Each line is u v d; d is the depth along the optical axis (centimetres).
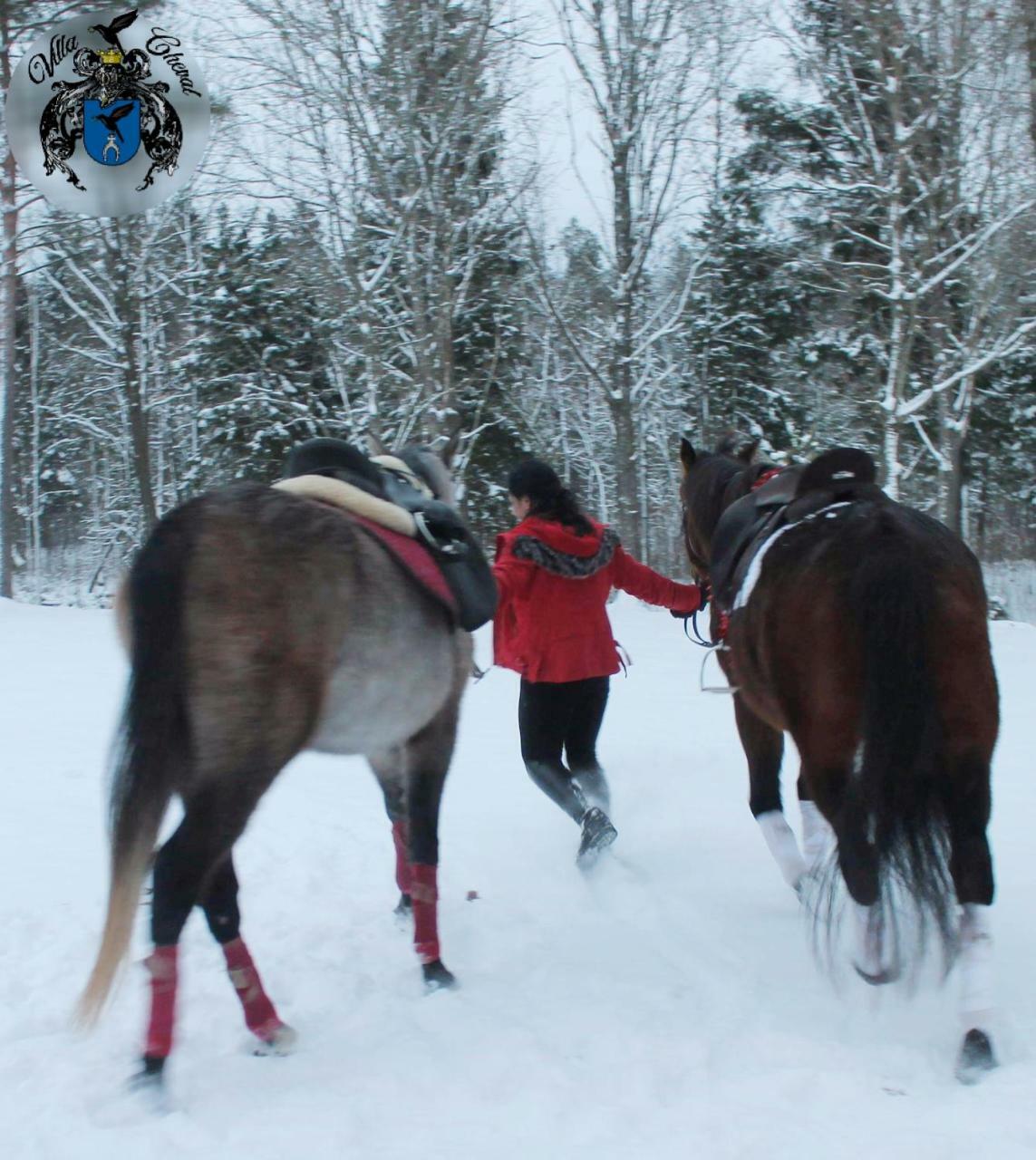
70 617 1484
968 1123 281
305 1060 333
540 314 2098
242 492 331
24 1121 289
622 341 1778
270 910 461
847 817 324
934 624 321
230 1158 273
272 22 1528
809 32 1741
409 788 400
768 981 387
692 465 557
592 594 518
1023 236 1598
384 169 1619
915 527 349
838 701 333
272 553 316
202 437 2411
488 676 1038
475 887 494
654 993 380
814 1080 310
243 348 2242
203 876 306
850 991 376
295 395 2167
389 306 1844
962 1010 316
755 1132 282
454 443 512
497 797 627
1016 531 3284
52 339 3005
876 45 1617
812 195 1978
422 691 369
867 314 1878
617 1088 313
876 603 320
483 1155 276
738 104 2008
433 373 1670
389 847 539
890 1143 273
